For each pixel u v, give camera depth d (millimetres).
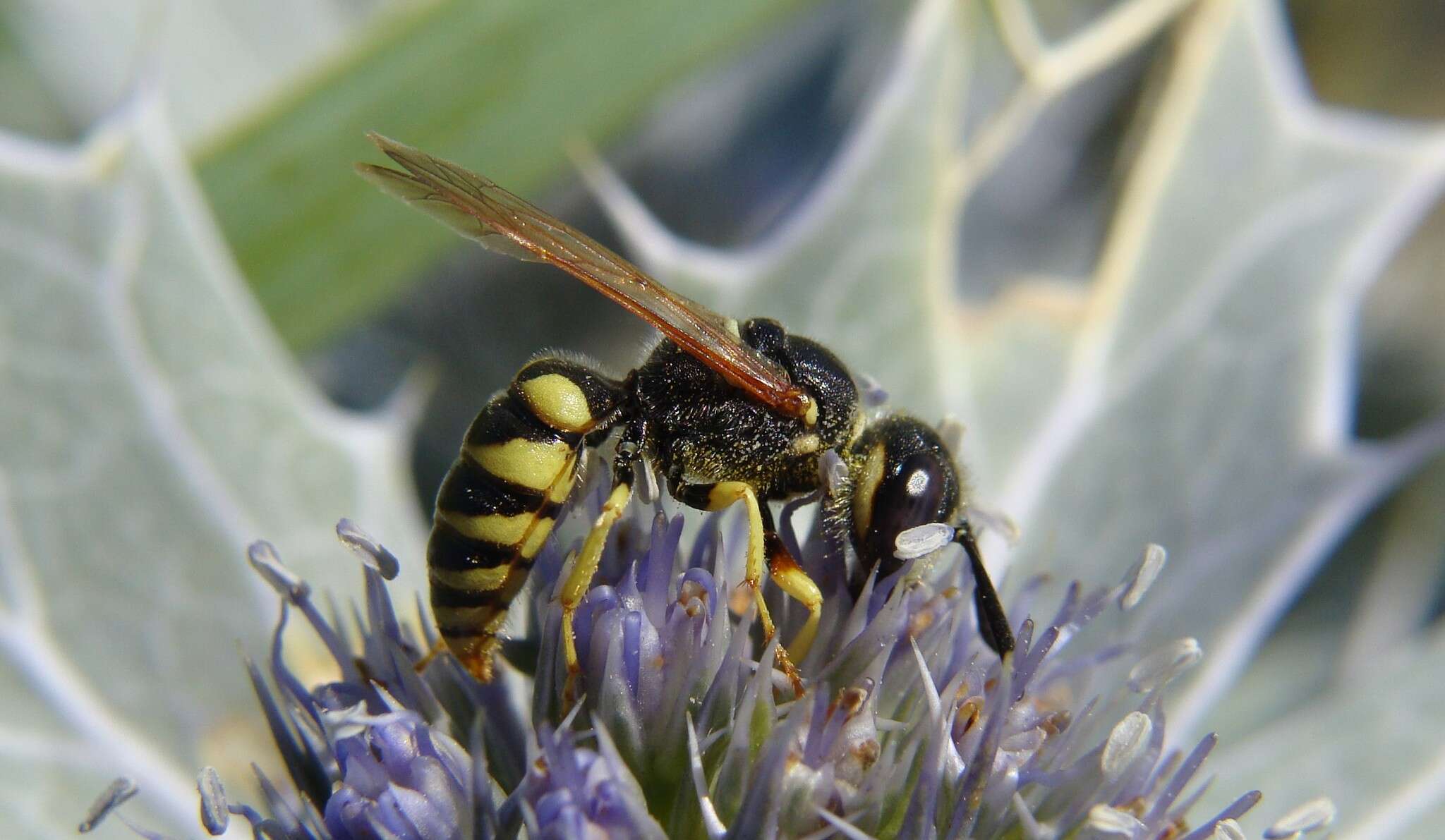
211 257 96
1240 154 101
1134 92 123
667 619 83
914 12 100
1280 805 96
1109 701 86
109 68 116
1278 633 111
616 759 81
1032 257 131
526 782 81
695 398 85
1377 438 127
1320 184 101
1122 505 101
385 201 100
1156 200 102
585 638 83
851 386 86
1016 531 86
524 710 87
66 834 91
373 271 101
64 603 94
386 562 84
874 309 101
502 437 84
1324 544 99
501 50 100
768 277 101
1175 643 84
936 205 101
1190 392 101
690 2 101
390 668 84
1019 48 100
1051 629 84
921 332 102
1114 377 102
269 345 97
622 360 120
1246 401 100
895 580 84
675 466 85
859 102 128
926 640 84
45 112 114
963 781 82
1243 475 100
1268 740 98
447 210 86
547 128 100
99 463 95
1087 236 128
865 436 85
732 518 89
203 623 95
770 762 81
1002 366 103
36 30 114
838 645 84
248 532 96
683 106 127
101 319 95
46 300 94
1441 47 129
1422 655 99
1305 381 100
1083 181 129
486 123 100
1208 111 101
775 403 85
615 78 101
